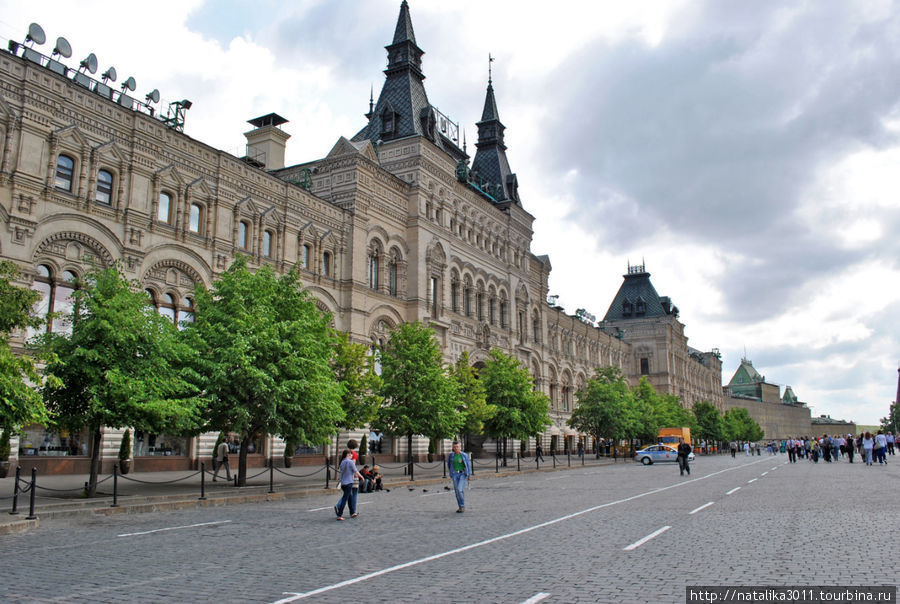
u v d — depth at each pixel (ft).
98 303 81.82
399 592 32.53
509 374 178.09
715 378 560.20
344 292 160.66
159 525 59.67
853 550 42.86
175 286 121.80
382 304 171.53
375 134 201.57
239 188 135.85
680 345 447.42
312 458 149.07
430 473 138.00
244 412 90.63
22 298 65.77
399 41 210.38
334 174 168.55
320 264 153.79
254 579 36.09
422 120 199.11
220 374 89.25
